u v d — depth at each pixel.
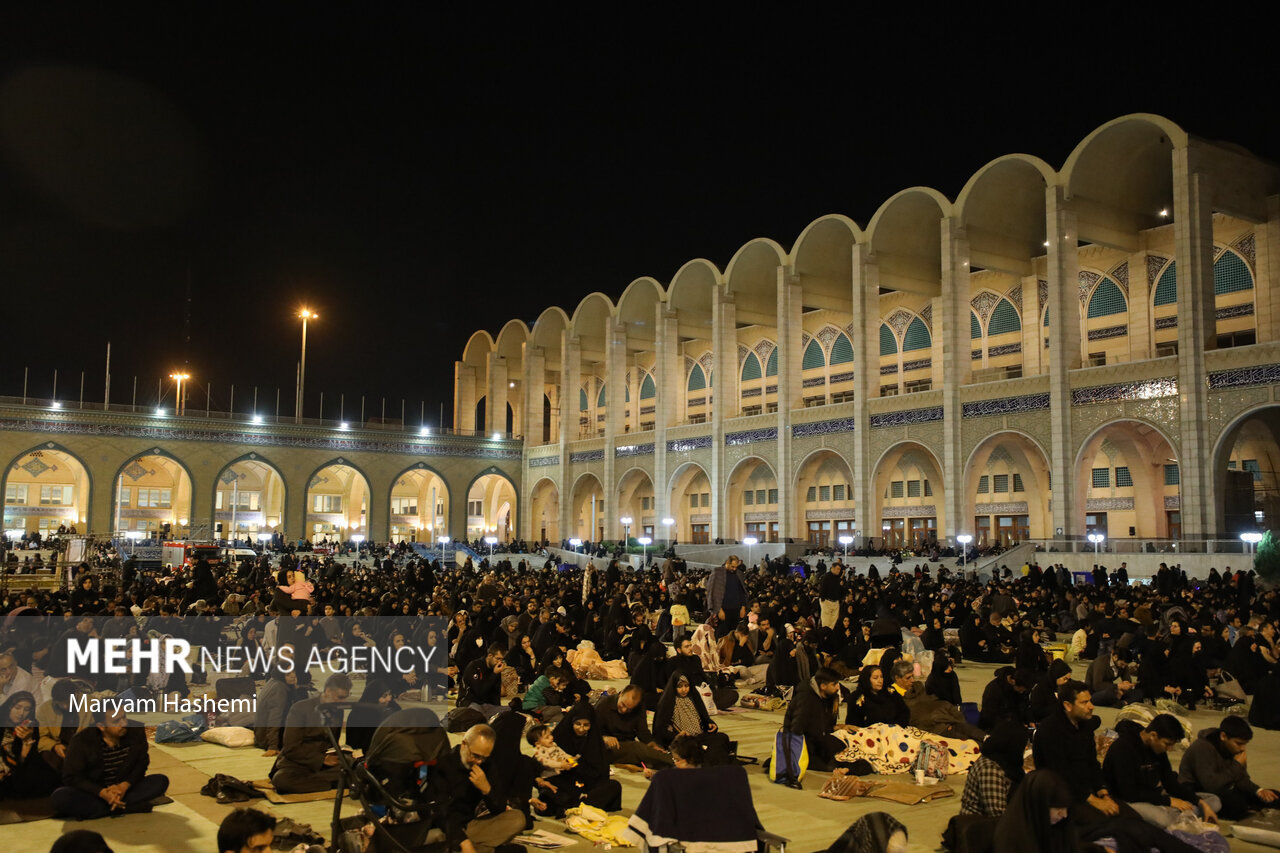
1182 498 33.25
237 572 34.84
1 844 7.84
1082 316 42.97
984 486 46.66
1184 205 33.56
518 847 7.63
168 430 55.97
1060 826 6.49
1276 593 22.91
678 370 59.47
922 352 48.88
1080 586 27.92
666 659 13.65
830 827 8.66
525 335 66.88
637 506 63.19
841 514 52.00
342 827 7.47
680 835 6.87
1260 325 36.75
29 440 52.22
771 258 50.22
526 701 12.62
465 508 64.56
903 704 11.85
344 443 61.31
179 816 8.63
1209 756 9.20
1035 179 39.62
